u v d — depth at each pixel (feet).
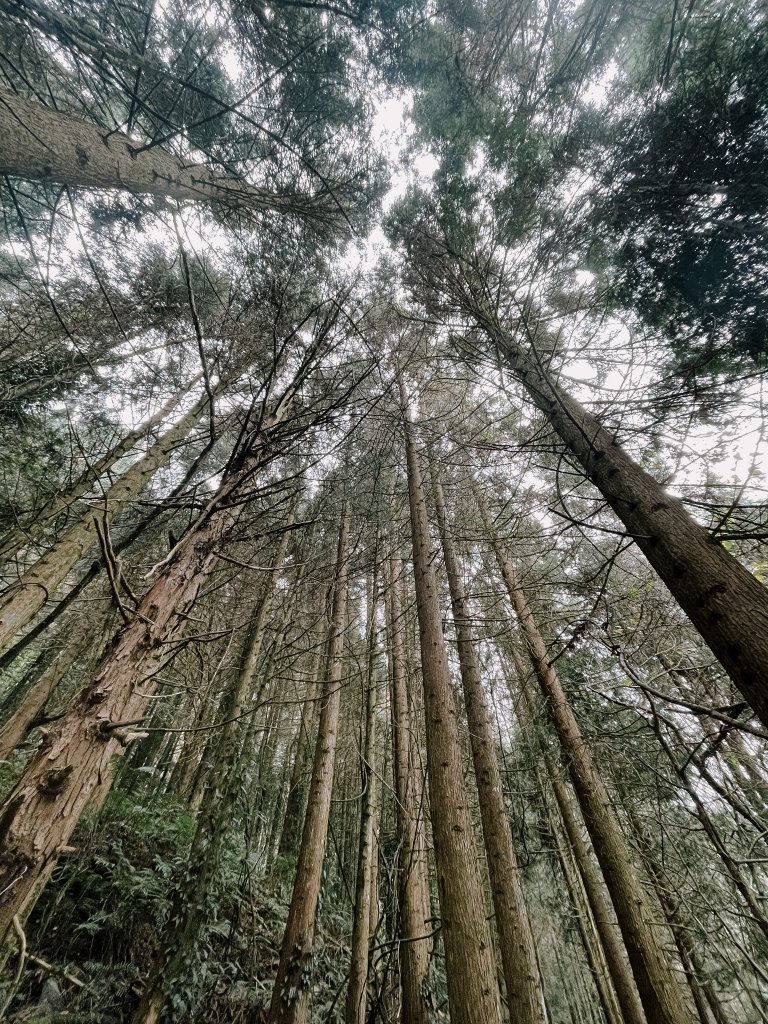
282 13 12.67
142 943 16.66
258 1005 16.48
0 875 3.64
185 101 13.79
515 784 24.40
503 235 15.42
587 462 10.87
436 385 21.13
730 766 12.32
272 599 20.20
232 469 7.84
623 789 17.81
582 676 18.22
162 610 5.91
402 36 13.75
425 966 14.66
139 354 17.74
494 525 18.11
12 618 13.05
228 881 20.08
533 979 13.51
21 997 12.83
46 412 17.54
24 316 15.92
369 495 21.90
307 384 10.90
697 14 11.16
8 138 9.32
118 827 20.45
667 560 8.29
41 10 8.00
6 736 12.90
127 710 5.07
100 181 11.35
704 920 14.84
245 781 16.94
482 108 15.17
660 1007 12.66
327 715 20.44
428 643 14.24
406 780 19.29
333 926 24.13
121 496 16.22
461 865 10.18
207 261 17.75
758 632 6.59
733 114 10.92
